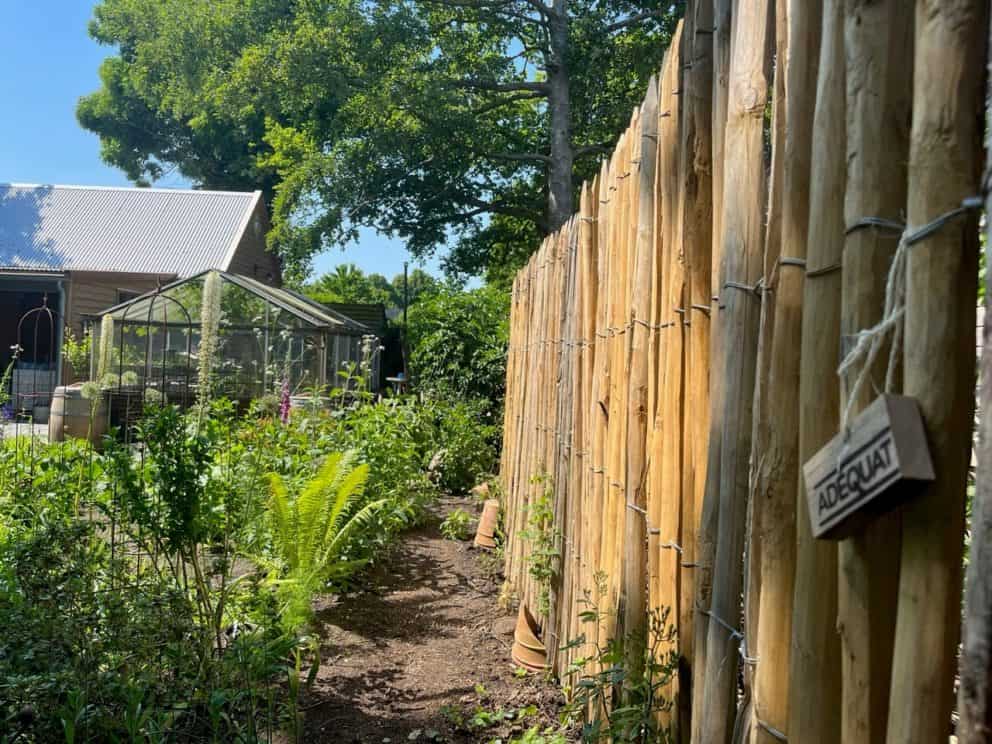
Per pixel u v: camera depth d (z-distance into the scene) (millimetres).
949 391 967
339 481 4559
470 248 22406
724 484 1686
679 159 2191
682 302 2135
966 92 953
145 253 20609
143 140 34438
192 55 21344
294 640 3420
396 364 19594
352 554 5164
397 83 17219
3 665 2689
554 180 17766
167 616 3137
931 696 986
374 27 17000
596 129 19828
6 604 2996
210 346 4270
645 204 2529
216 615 3459
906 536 1012
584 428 3408
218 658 3230
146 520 3426
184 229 21906
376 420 6809
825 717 1258
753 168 1639
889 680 1103
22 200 22156
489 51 19906
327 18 17047
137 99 32594
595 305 3404
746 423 1656
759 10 1638
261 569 4234
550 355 4344
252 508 4090
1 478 4980
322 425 6547
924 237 980
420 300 17859
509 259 23781
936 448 968
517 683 3680
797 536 1320
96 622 2971
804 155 1388
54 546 3096
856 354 1094
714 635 1704
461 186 20641
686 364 2105
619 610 2672
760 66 1640
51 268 19250
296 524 4355
